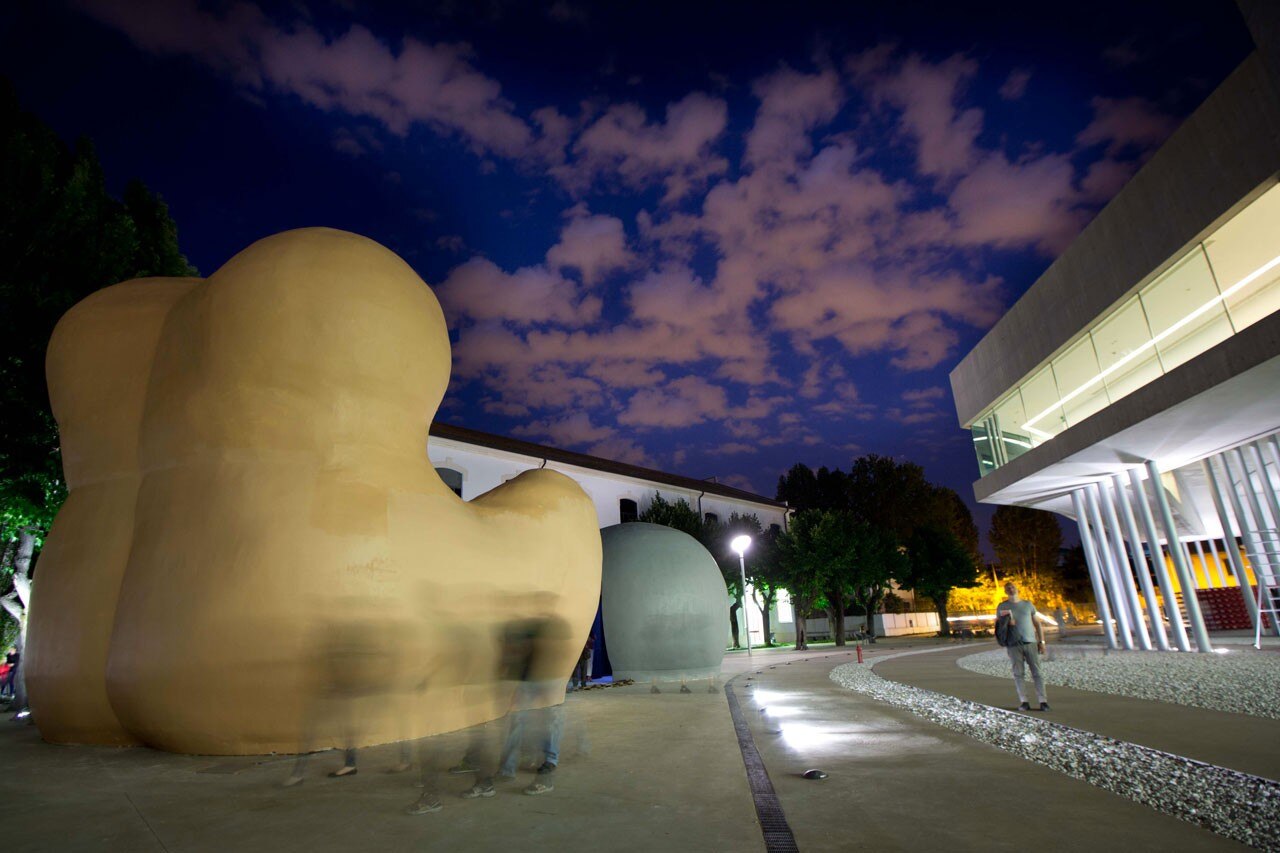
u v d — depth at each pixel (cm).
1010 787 511
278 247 798
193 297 816
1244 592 1894
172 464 767
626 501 3231
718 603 1587
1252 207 1363
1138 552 2089
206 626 677
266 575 688
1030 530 6003
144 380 843
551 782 535
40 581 814
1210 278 1476
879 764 603
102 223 1371
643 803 482
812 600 3403
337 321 776
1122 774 541
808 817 440
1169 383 1509
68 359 880
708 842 393
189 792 539
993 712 893
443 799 504
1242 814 428
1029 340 2205
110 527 796
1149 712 839
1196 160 1445
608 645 1565
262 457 738
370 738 731
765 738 758
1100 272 1814
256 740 694
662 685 1433
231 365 752
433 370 873
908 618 5050
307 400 754
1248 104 1302
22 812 484
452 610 805
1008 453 2448
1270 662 1357
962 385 2777
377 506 757
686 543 1650
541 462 2756
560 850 384
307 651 690
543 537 979
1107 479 2238
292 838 416
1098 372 1898
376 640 725
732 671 1797
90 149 1393
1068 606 5600
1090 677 1287
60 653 764
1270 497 1777
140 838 421
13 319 1162
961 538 6450
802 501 5875
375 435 792
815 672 1702
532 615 594
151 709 691
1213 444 1839
